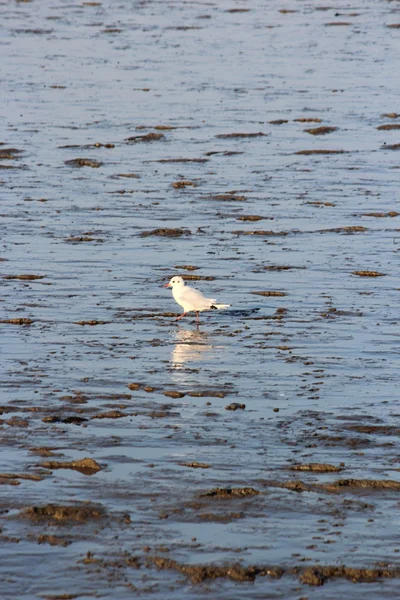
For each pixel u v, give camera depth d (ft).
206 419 51.34
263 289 74.79
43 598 36.17
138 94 159.22
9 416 51.24
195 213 97.25
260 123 139.95
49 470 45.52
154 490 43.78
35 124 136.87
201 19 241.96
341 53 199.11
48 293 73.00
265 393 54.95
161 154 122.52
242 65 185.47
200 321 67.72
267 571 37.81
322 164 118.21
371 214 97.19
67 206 98.94
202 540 39.88
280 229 91.86
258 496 43.37
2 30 219.61
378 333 65.26
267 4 270.26
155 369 58.34
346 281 76.84
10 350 61.11
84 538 39.93
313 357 60.75
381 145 128.06
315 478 45.11
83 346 62.23
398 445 48.62
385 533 40.57
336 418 51.65
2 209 97.09
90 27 227.61
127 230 90.89
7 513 41.70
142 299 72.18
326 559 38.63
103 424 50.52
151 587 36.86
